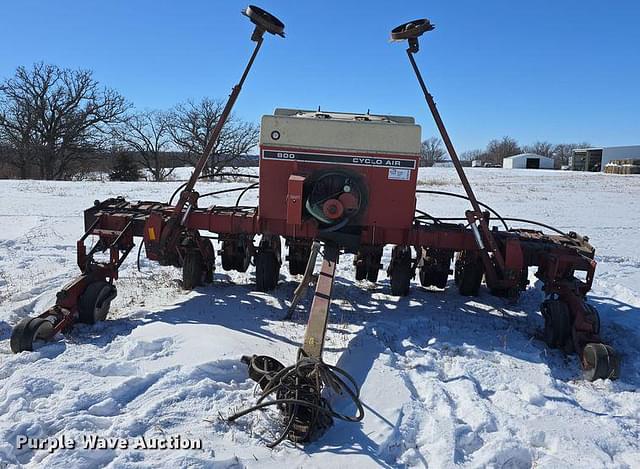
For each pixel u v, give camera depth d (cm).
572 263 580
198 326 554
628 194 2744
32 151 5381
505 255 614
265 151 636
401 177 626
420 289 779
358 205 615
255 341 536
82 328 551
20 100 5338
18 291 708
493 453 360
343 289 764
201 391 422
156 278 789
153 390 422
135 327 559
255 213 675
